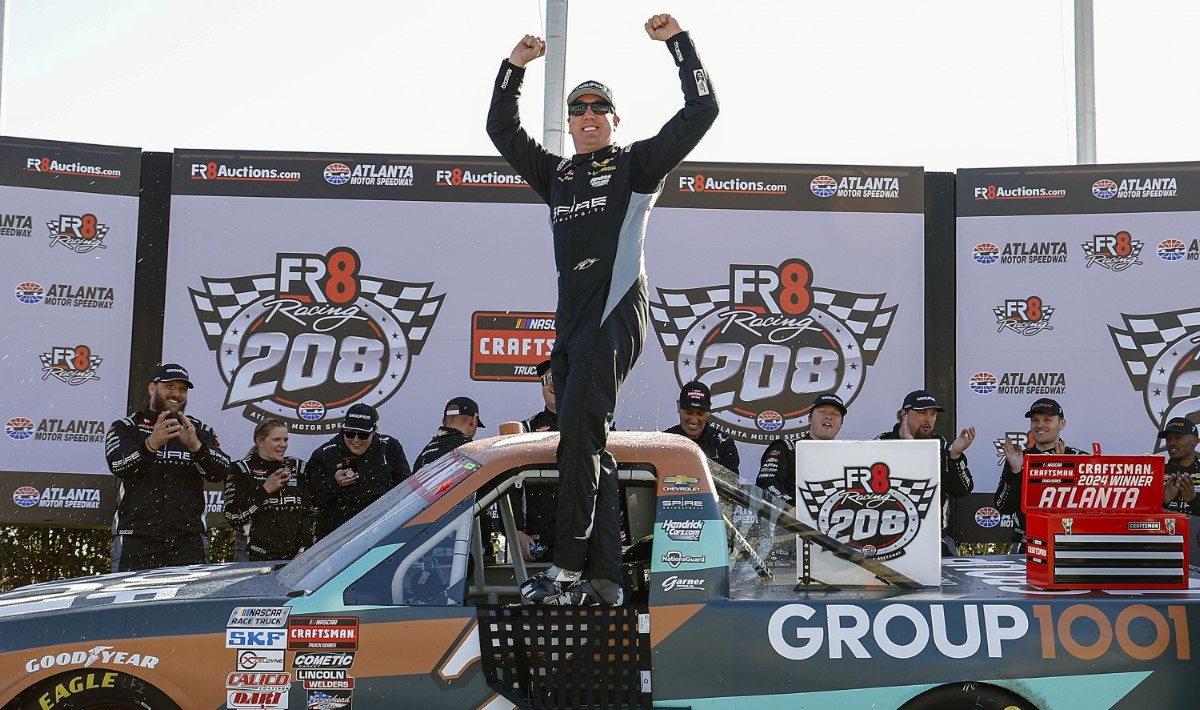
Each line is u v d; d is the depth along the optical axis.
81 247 7.66
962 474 6.73
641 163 3.73
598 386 3.53
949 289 7.85
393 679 3.41
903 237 7.88
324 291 7.81
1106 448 7.69
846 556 3.81
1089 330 7.75
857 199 7.89
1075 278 7.78
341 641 3.42
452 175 7.90
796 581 3.81
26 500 7.48
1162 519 3.77
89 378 7.61
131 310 7.69
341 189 7.86
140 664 3.41
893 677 3.41
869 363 7.83
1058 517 3.77
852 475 3.92
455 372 7.84
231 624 3.45
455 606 3.49
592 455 3.50
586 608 3.46
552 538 4.55
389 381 7.81
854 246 7.88
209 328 7.74
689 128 3.59
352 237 7.85
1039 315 7.79
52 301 7.61
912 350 7.83
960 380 7.80
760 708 3.40
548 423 6.57
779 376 7.82
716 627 3.45
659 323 7.85
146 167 7.79
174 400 6.27
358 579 3.51
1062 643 3.45
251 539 6.55
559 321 3.78
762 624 3.45
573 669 3.43
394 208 7.88
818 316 7.85
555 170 4.02
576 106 3.96
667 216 7.88
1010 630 3.46
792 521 3.86
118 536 6.29
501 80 4.20
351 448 6.59
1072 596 3.60
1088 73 9.12
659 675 3.42
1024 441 7.74
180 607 3.50
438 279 7.86
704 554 3.54
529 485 3.77
